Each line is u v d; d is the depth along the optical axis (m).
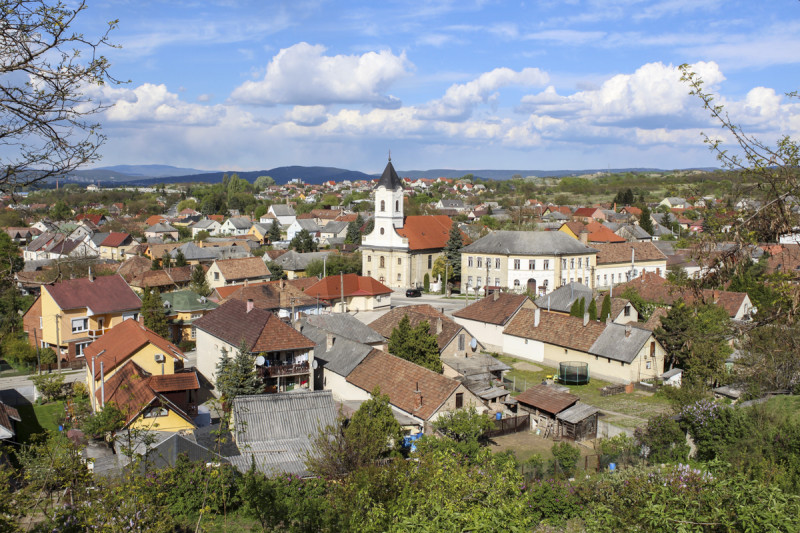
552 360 61.25
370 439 30.61
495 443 41.62
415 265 108.62
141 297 73.31
